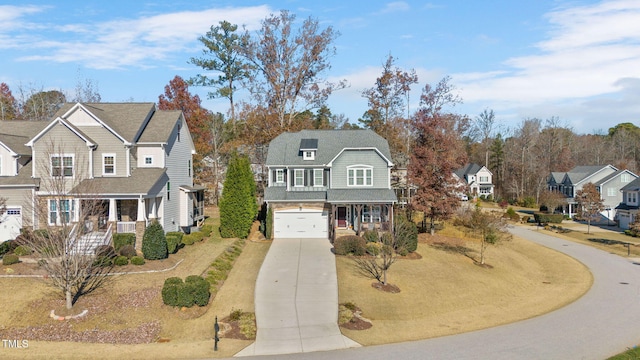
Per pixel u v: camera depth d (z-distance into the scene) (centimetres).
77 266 2242
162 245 3005
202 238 3834
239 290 2712
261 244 3884
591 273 3728
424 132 4366
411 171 4359
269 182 4378
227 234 4000
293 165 4256
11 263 2673
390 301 2689
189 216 4128
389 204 3950
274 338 2100
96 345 1967
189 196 4131
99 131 3438
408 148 5975
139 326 2161
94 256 2466
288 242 3962
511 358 1931
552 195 6919
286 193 4231
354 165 4200
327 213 4141
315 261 3350
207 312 2377
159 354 1906
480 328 2339
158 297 2428
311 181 4262
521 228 6081
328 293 2703
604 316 2570
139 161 3606
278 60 5722
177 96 6969
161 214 3581
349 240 3547
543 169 9450
